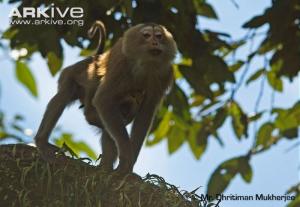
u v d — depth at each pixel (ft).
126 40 48.26
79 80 50.42
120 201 32.86
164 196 33.40
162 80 49.01
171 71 49.44
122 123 46.85
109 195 33.17
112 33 54.19
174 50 49.01
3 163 33.47
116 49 49.29
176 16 53.62
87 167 34.35
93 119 49.80
